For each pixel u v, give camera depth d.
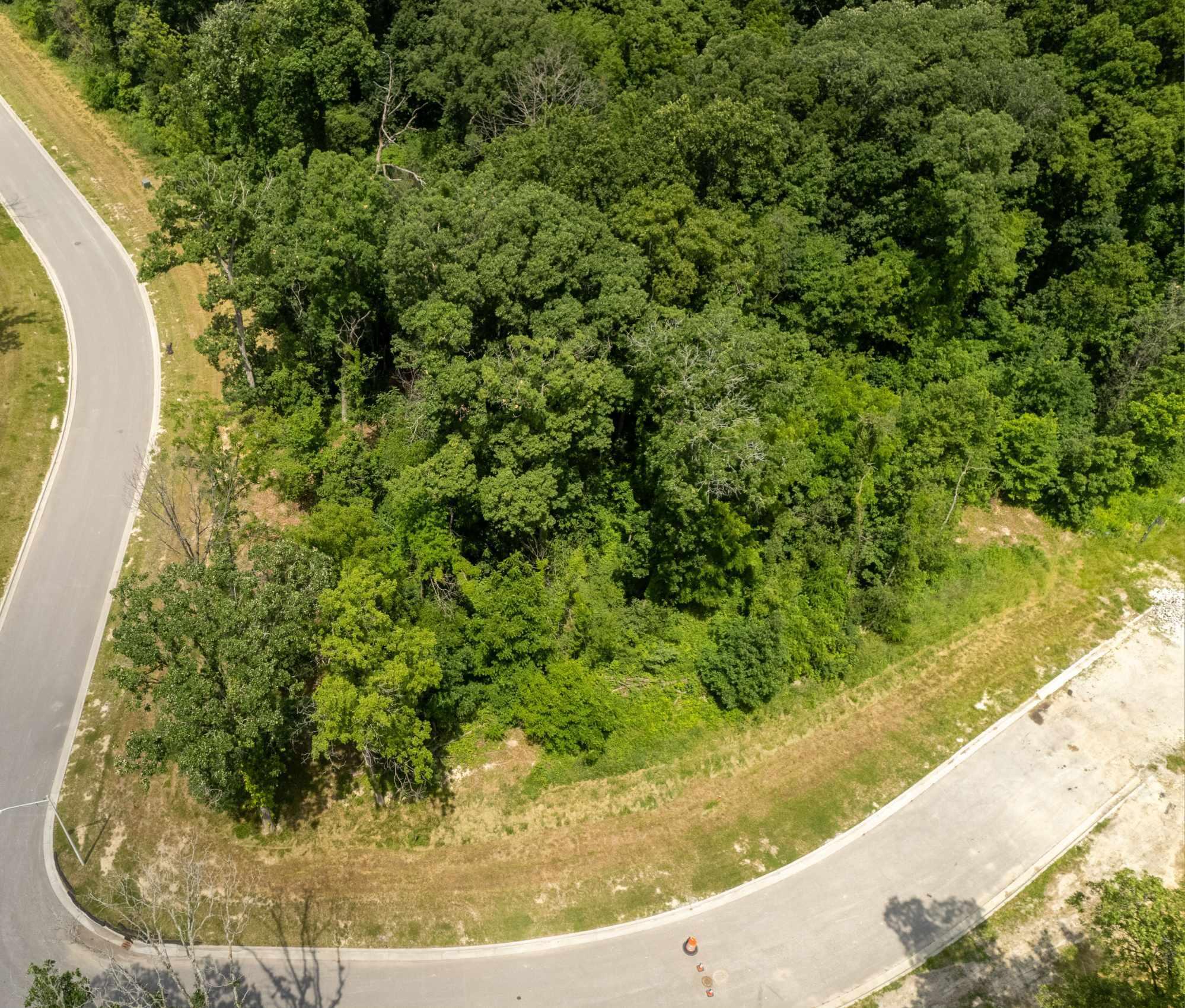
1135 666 51.31
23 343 59.16
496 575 44.16
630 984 36.03
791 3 82.69
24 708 42.09
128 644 32.59
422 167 66.06
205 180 48.72
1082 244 63.91
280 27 60.97
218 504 43.38
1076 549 57.97
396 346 50.81
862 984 36.69
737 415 43.00
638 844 40.81
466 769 42.59
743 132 54.22
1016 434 58.38
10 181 71.06
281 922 36.62
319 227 48.00
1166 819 43.69
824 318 58.12
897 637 50.25
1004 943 38.44
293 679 35.97
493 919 37.66
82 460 53.50
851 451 52.38
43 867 36.88
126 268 65.94
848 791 43.72
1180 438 60.72
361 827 40.12
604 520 47.59
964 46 63.72
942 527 53.38
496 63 65.56
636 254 48.38
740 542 47.84
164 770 40.34
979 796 44.06
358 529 41.25
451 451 41.94
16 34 86.69
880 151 59.22
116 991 33.47
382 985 35.28
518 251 44.75
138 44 71.75
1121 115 62.53
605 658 45.81
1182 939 29.97
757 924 38.38
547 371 41.47
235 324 52.03
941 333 60.59
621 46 74.06
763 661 45.31
